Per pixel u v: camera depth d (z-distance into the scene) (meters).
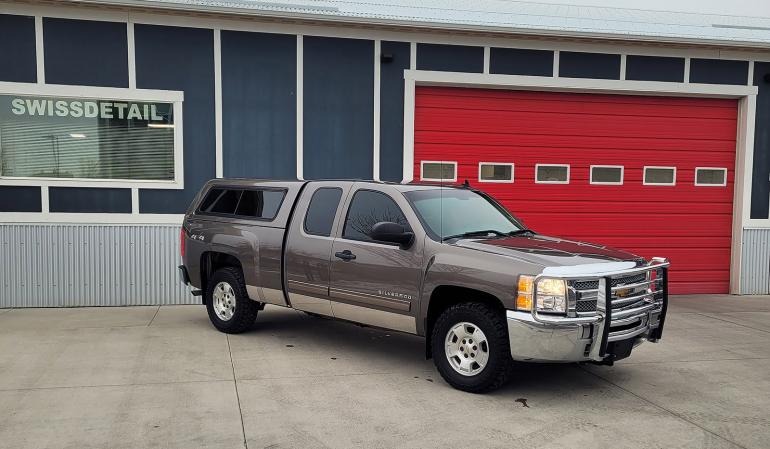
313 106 9.36
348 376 5.59
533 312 4.75
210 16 8.93
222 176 9.20
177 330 7.36
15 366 5.76
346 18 9.00
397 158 9.62
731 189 10.80
